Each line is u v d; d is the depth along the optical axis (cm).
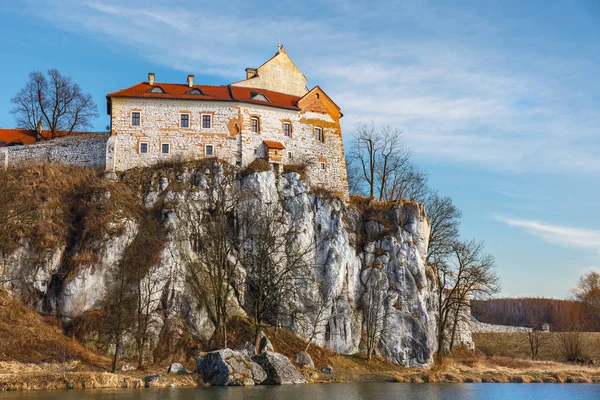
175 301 6775
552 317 13675
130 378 5150
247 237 7169
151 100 8144
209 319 6800
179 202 7356
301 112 8756
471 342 9531
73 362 5706
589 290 12056
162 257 6844
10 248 6538
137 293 6506
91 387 4966
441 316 8294
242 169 8044
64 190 7244
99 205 7019
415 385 6081
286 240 7300
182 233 7125
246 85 8931
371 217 8488
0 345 5731
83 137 8538
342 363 7081
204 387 5253
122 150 7962
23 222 6738
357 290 7956
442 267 9112
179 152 8081
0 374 5034
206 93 8450
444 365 7862
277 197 7912
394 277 8050
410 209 8612
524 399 5291
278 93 9050
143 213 7225
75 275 6500
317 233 7950
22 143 9375
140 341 5947
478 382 6644
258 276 6925
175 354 6412
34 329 6091
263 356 5906
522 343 9706
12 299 6366
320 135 8856
